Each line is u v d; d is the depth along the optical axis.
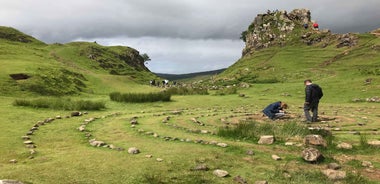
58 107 19.41
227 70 77.81
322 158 8.41
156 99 25.23
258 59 73.62
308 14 89.62
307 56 66.31
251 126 11.80
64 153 9.06
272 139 10.12
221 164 8.05
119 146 9.94
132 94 25.38
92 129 13.03
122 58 120.62
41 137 11.28
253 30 91.25
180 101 25.64
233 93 32.34
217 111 19.70
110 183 6.70
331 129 12.80
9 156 8.67
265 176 7.28
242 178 7.03
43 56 74.00
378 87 27.09
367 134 11.75
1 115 15.54
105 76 45.09
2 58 52.25
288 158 8.62
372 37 68.00
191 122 14.90
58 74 34.78
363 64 52.91
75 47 103.06
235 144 9.98
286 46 77.44
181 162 8.12
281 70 58.72
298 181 6.98
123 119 15.92
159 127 13.51
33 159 8.38
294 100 26.25
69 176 7.05
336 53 64.38
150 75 118.69
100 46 120.81
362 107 21.34
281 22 86.06
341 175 7.18
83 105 20.11
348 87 29.08
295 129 11.26
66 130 12.67
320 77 46.09
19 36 102.38
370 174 7.46
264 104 24.12
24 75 30.31
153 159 8.36
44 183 6.60
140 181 6.83
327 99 26.00
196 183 6.79
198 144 10.19
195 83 67.19
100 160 8.27
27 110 17.84
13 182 5.85
